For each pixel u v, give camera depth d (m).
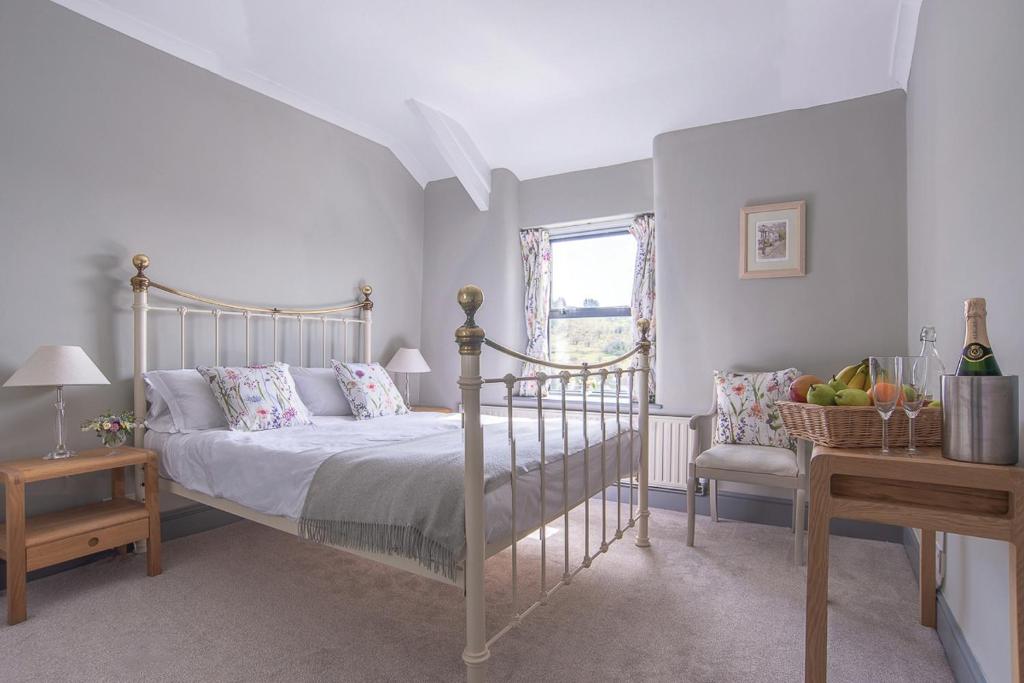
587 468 2.22
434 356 4.60
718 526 3.23
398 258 4.46
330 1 2.72
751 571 2.55
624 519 3.35
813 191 3.22
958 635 1.72
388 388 3.53
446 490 1.62
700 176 3.53
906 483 1.20
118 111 2.81
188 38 3.02
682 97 3.36
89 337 2.71
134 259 2.79
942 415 1.23
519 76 3.32
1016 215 1.29
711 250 3.50
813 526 1.26
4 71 2.45
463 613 2.16
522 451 1.99
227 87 3.29
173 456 2.56
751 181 3.39
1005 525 1.09
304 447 2.20
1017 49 1.27
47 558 2.19
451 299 4.53
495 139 4.07
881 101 3.07
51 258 2.59
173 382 2.79
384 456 1.90
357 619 2.10
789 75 3.08
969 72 1.67
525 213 4.36
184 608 2.20
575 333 4.29
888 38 2.74
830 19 2.70
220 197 3.26
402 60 3.20
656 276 3.70
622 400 3.94
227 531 3.13
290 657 1.84
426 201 4.70
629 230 4.02
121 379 2.83
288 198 3.63
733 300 3.43
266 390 2.92
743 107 3.35
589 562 2.23
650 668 1.77
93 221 2.73
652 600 2.26
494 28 2.87
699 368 3.52
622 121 3.64
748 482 2.72
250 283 3.40
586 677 1.72
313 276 3.79
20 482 2.12
